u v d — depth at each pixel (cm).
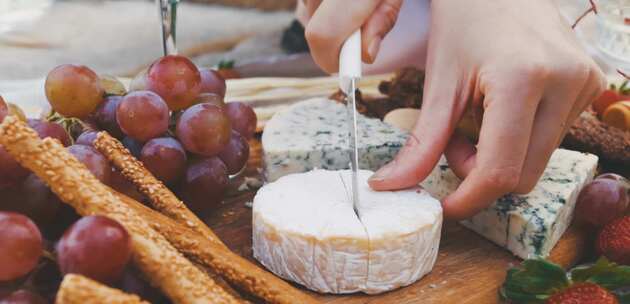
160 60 46
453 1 47
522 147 43
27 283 35
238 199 51
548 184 49
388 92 63
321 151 52
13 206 38
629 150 53
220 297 35
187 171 46
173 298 35
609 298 39
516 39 44
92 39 85
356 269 42
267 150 51
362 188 46
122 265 34
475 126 53
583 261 48
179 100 46
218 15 95
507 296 41
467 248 47
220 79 51
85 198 36
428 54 48
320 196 45
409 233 42
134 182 42
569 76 43
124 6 94
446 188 50
